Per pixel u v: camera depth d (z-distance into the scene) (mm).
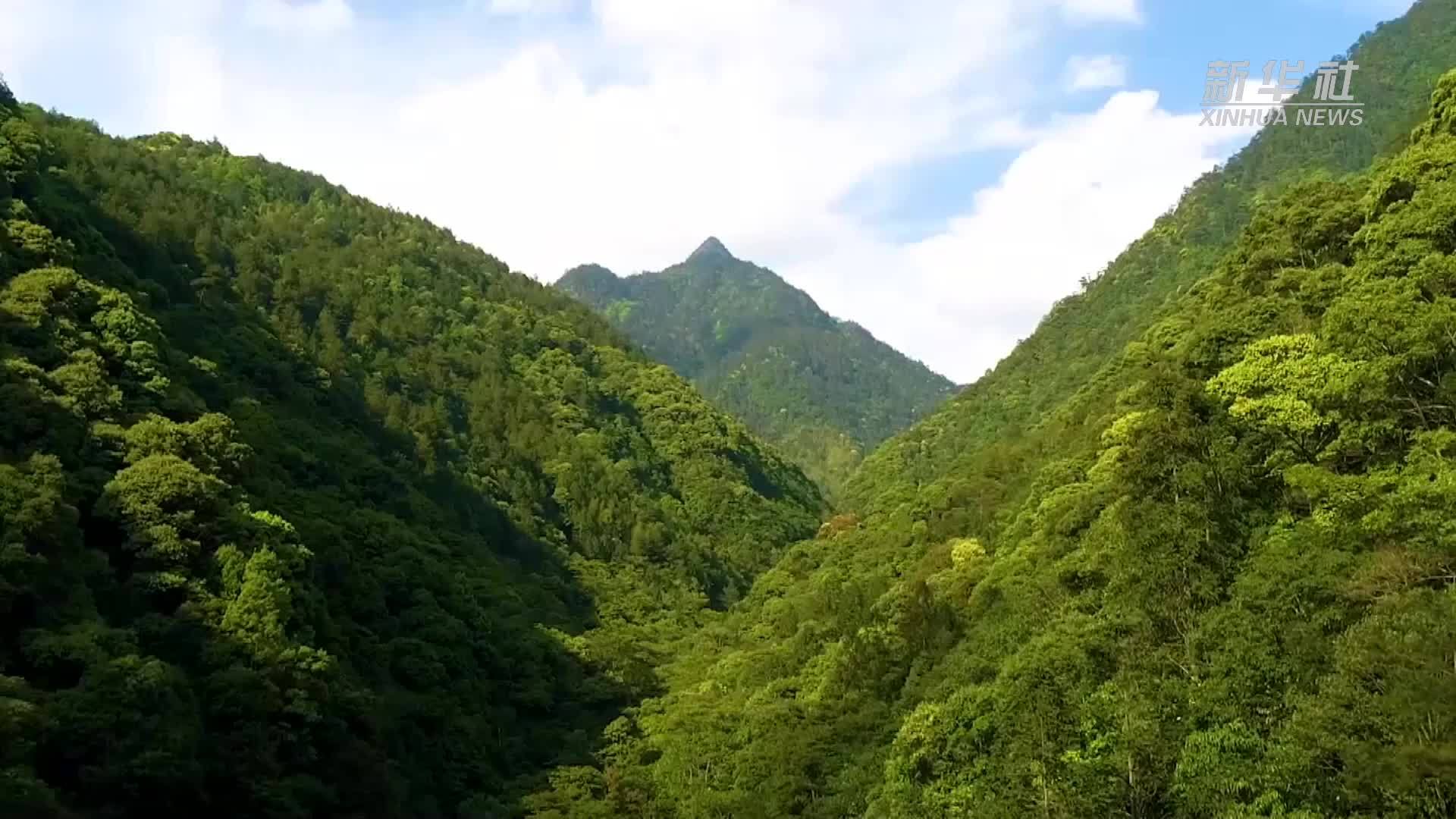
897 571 85375
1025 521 67625
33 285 62281
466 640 79188
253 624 52812
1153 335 82250
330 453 90875
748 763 64625
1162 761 34031
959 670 55031
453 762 68125
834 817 56875
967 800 42844
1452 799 24031
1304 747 28438
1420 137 55969
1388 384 39000
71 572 48062
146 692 44000
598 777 70562
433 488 107750
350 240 163875
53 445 53406
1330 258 59031
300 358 107688
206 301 103375
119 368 63781
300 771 52094
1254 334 53844
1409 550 32469
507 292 184750
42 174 86312
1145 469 47281
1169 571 41531
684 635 109875
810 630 81438
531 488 126312
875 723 62375
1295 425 42562
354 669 63656
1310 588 34812
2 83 101562
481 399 137125
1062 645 44219
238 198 156750
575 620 103812
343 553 70875
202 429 62156
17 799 36375
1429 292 41688
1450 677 25703
